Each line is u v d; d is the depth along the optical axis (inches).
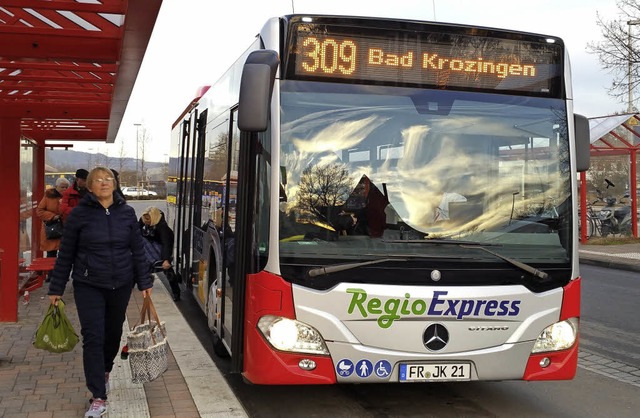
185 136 434.6
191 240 380.8
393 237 197.0
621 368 294.7
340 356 190.2
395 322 192.5
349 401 237.0
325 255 192.7
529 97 215.2
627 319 408.5
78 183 443.8
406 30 207.8
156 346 214.8
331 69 202.2
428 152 204.5
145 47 251.1
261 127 186.5
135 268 212.2
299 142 197.0
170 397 221.8
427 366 194.1
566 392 255.6
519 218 206.5
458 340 196.4
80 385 233.6
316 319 189.8
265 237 195.0
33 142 498.6
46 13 247.8
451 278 197.0
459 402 239.0
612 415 228.2
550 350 205.0
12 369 253.4
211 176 306.2
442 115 207.3
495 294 198.7
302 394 244.2
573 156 215.2
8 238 340.2
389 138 202.7
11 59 259.8
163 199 3174.2
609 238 941.2
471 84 211.2
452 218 201.8
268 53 193.0
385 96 204.8
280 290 190.1
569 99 218.8
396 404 234.7
